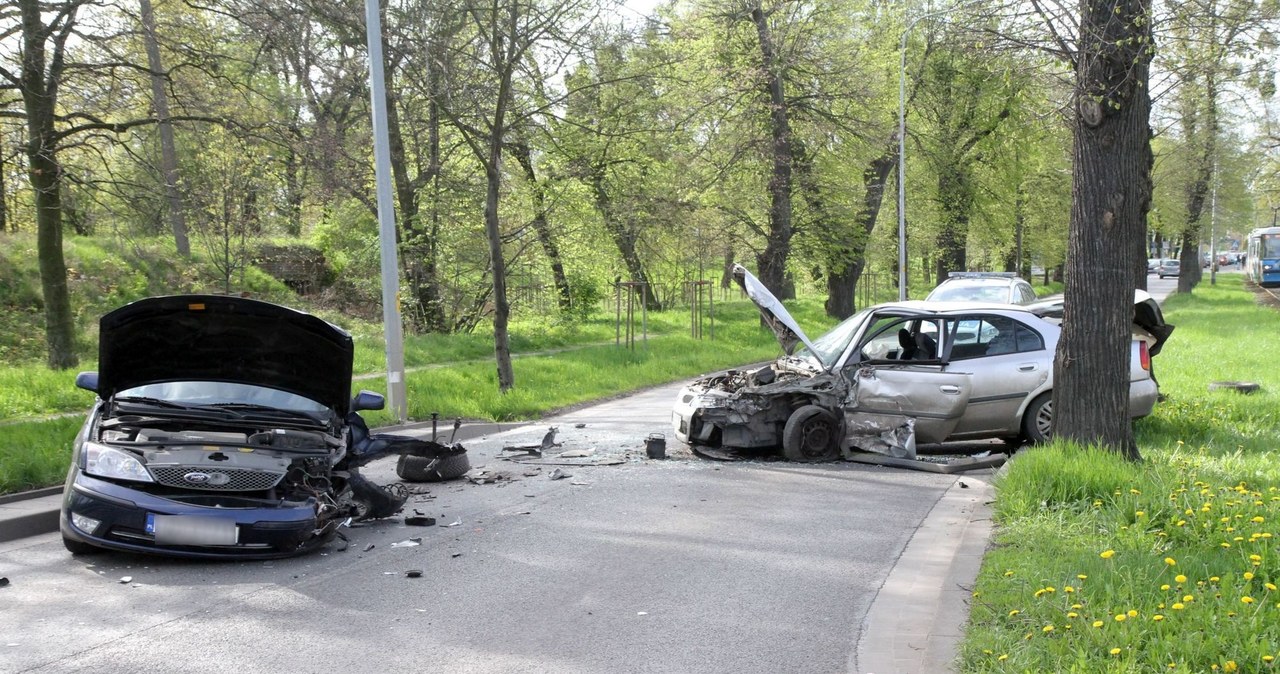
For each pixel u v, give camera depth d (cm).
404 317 2630
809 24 3036
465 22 1617
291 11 1748
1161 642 426
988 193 3894
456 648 496
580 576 630
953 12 1205
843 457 1057
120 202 1839
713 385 1119
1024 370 1053
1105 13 848
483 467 1040
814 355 1108
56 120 1627
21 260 2223
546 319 2858
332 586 606
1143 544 608
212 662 471
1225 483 786
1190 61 1098
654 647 500
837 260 3462
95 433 685
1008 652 436
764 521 784
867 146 3189
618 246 3203
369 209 2511
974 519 757
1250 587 504
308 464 691
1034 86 1387
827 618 548
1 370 1530
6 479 822
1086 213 879
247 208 2042
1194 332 2708
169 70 1708
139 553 677
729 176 3120
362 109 2336
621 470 1020
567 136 2344
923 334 1116
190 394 736
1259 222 9012
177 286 2527
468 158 2608
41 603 566
